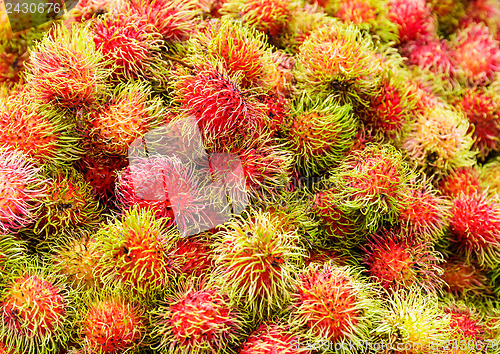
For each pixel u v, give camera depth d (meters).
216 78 0.64
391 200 0.67
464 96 0.75
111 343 0.62
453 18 0.77
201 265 0.63
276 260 0.62
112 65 0.66
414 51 0.76
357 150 0.69
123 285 0.63
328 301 0.63
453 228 0.71
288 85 0.69
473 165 0.74
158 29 0.68
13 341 0.62
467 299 0.71
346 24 0.73
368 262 0.68
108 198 0.66
